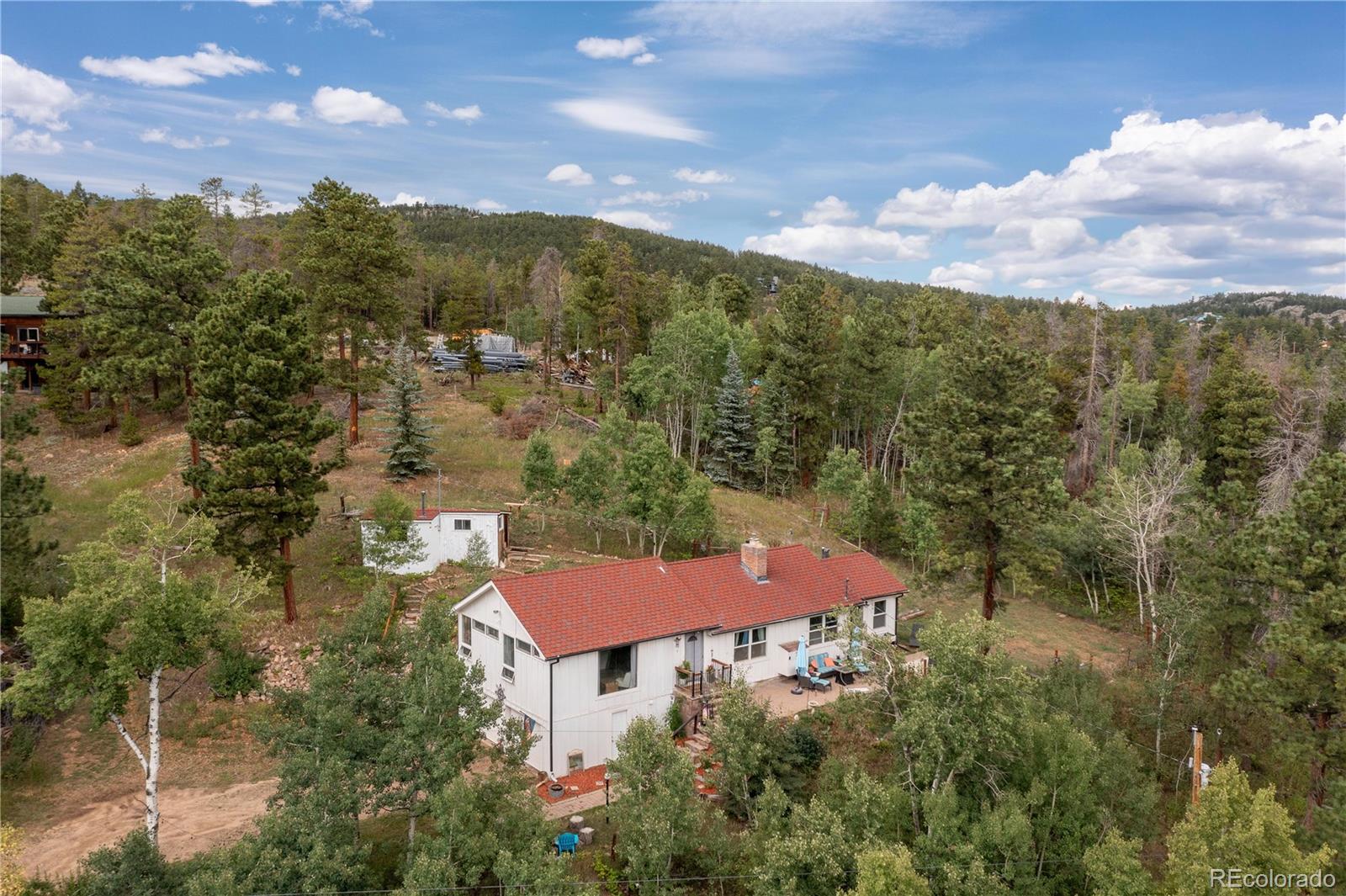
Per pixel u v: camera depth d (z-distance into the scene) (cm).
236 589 2330
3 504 2831
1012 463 3177
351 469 4684
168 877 1688
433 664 1933
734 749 2097
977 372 3316
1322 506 2378
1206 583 2697
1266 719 2677
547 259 8681
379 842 2119
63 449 4938
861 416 6931
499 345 8788
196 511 3030
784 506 5788
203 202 8256
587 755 2578
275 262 7281
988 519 3253
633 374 6131
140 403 5556
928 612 4188
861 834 1891
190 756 2636
